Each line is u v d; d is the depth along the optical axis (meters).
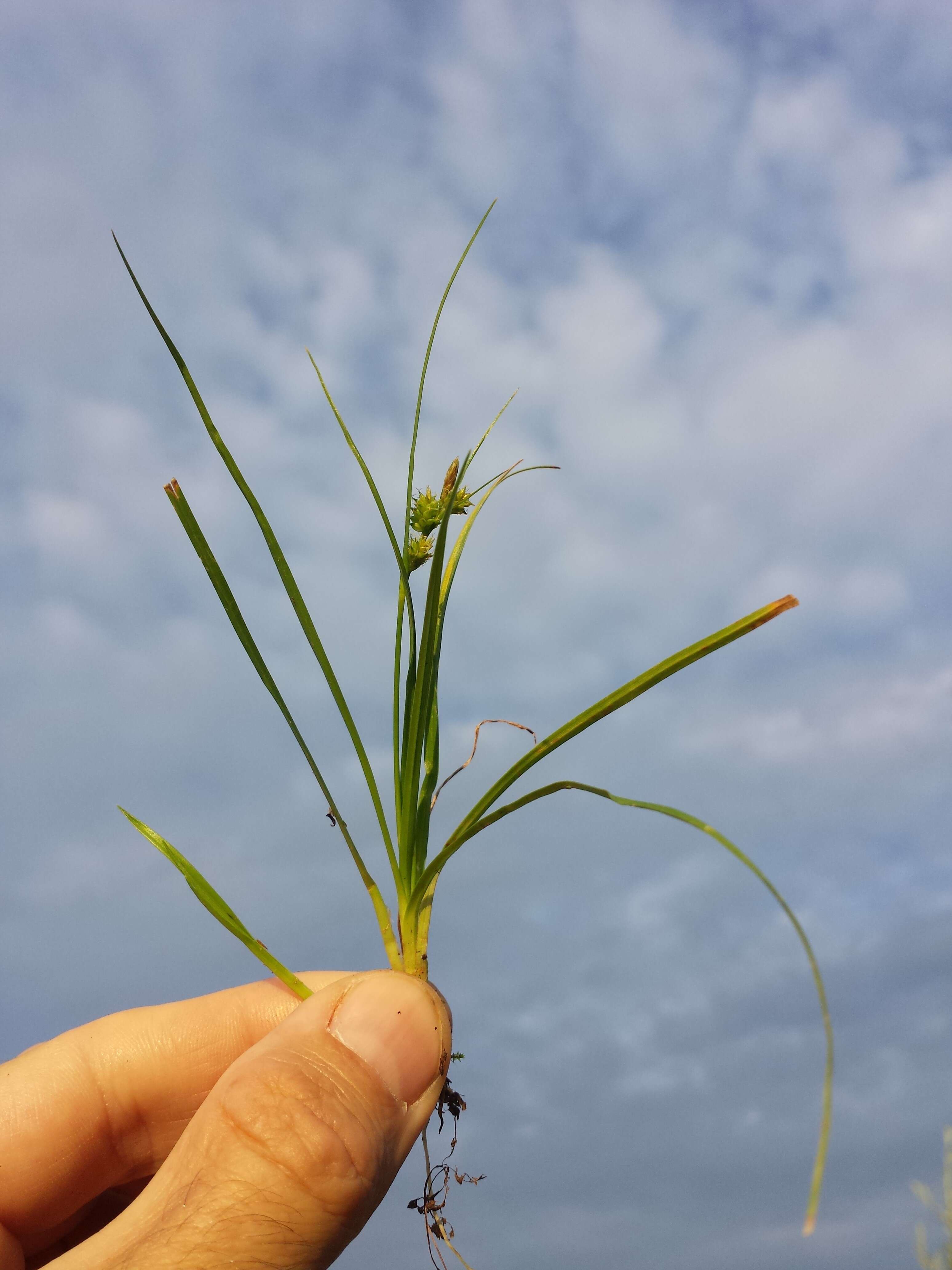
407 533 0.13
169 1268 0.10
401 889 0.13
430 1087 0.12
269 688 0.12
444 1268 0.13
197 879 0.13
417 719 0.13
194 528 0.11
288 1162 0.11
